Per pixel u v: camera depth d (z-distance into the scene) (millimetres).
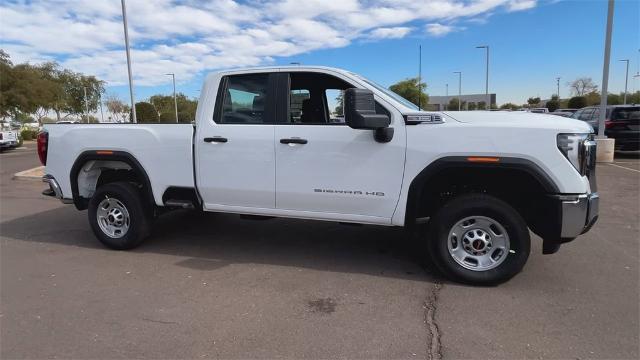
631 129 14477
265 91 4680
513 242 4035
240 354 3055
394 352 3057
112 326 3469
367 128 3975
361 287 4195
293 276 4504
